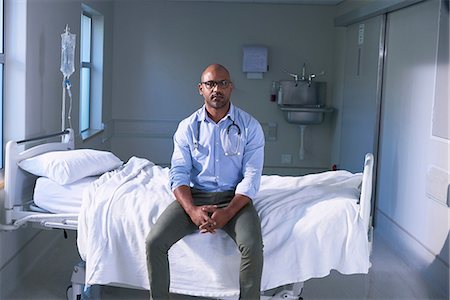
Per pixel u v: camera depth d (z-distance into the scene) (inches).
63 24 170.6
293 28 257.1
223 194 111.2
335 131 252.2
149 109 261.0
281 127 263.0
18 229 133.0
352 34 223.1
